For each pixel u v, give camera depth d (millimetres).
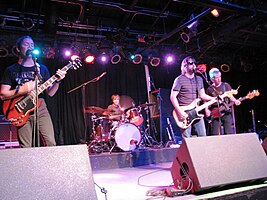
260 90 10812
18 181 1570
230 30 7500
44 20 7008
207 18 7441
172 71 9633
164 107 8234
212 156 2080
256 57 9875
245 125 10289
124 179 3281
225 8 5422
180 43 8742
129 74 9016
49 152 1720
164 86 9445
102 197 2336
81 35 7805
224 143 2186
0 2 6648
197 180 1955
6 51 7043
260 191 2133
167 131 8312
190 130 3473
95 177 3615
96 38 8039
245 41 8453
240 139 2270
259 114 10602
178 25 8039
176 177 2234
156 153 5121
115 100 7496
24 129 2729
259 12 5828
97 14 7480
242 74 10617
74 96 8188
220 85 4816
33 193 1570
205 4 5188
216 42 8133
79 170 1744
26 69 2902
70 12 7336
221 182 1992
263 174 2166
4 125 5820
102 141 6695
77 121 8070
